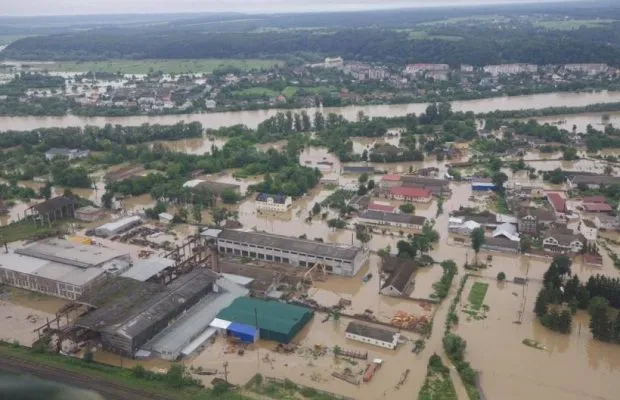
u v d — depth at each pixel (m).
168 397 109.94
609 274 162.38
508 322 137.50
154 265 161.50
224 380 115.25
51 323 140.62
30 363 122.75
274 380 114.81
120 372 119.06
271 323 132.38
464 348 124.38
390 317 140.50
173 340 128.75
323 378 116.88
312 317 141.12
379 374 117.88
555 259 158.50
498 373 117.81
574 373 117.88
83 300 141.00
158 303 137.12
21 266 161.00
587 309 141.25
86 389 113.31
